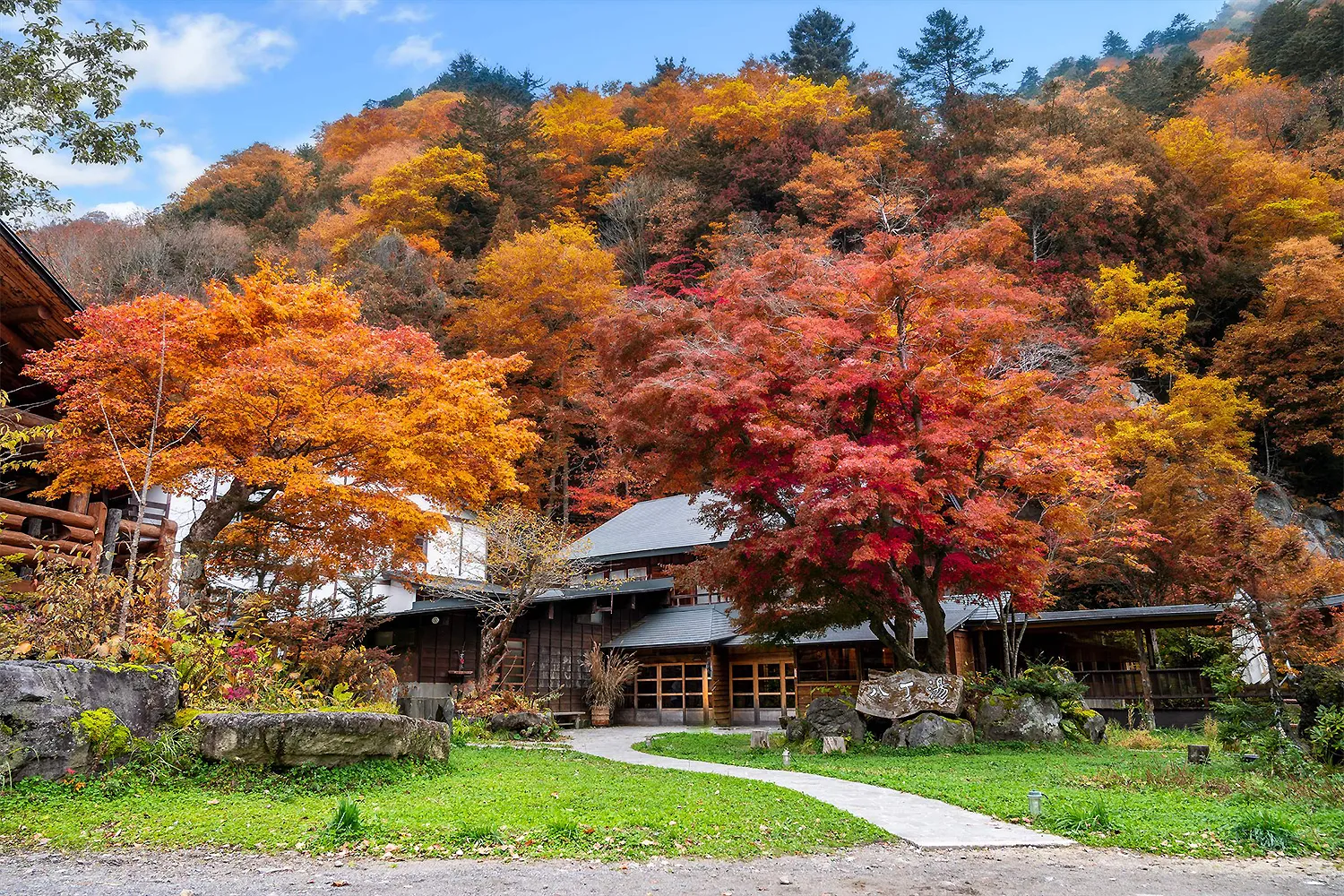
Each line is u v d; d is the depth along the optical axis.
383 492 17.20
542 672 26.81
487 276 43.12
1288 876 6.50
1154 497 29.03
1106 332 35.81
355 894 5.45
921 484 16.61
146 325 14.79
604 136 62.06
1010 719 17.19
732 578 18.30
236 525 17.16
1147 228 43.12
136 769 8.30
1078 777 11.78
